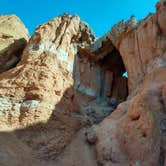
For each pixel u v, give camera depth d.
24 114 16.08
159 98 15.69
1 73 21.39
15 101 16.69
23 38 26.19
